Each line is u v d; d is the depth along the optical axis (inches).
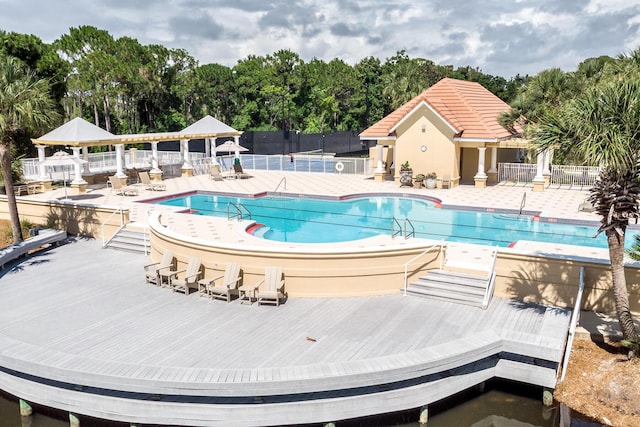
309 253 591.8
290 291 605.0
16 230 819.4
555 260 581.3
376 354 463.8
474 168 1341.0
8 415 482.3
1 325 532.1
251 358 458.6
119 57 2481.5
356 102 3408.0
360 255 595.2
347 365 437.1
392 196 1184.8
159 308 576.7
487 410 483.8
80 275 695.1
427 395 458.3
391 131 1262.3
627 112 432.1
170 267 660.7
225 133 1560.0
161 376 421.4
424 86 2257.6
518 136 1291.8
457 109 1290.6
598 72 1010.7
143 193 1231.5
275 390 414.6
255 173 1567.4
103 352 470.9
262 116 3383.4
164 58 2728.8
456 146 1230.3
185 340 495.5
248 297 596.7
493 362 502.3
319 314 555.8
